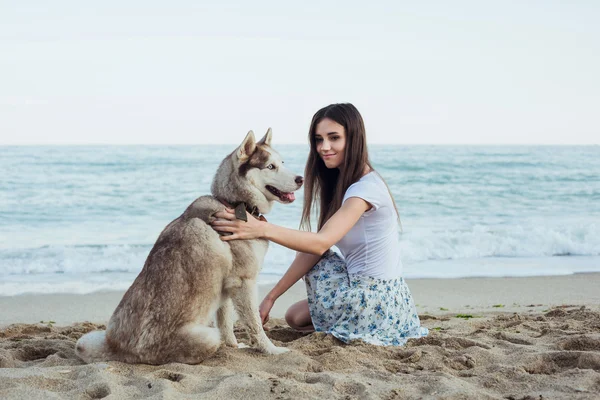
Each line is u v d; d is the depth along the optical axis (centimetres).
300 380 359
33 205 1664
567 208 1759
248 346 445
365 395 321
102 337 402
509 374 363
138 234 1327
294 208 1549
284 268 984
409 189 2069
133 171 2289
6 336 541
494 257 1140
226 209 408
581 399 310
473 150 2941
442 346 441
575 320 569
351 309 443
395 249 452
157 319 379
